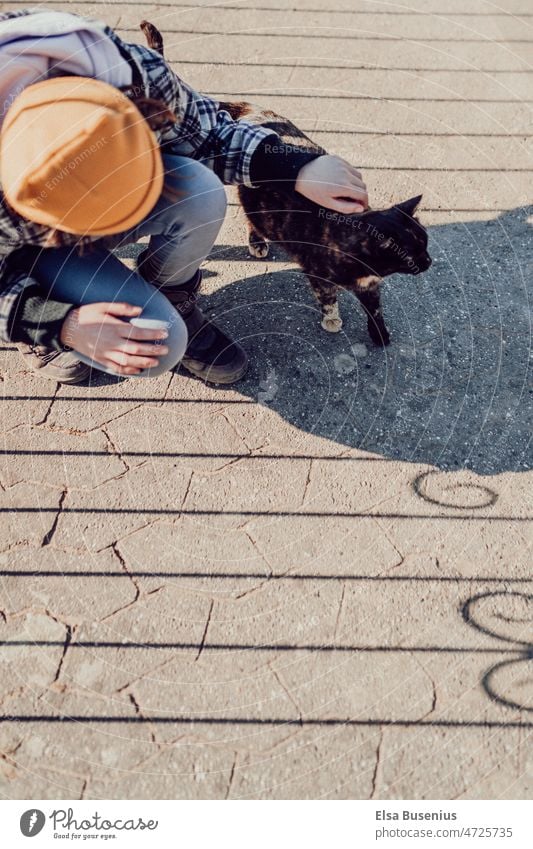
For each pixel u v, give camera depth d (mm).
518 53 2975
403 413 2117
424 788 1598
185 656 1762
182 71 2936
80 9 3166
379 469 2025
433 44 3020
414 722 1667
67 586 1855
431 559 1880
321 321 2295
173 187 1773
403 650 1760
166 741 1657
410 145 2703
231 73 2934
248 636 1785
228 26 3104
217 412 2135
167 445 2078
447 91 2861
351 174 1863
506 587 1833
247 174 1895
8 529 1941
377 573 1864
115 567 1885
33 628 1797
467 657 1743
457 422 2096
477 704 1683
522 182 2600
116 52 1489
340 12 3150
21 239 1539
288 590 1847
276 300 2346
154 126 1572
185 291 2012
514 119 2771
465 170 2633
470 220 2510
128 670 1743
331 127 2756
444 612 1805
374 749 1639
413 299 2336
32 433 2104
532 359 2207
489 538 1904
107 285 1749
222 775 1618
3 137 1430
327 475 2020
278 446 2070
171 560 1896
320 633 1786
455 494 1977
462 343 2242
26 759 1638
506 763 1615
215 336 2115
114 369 1777
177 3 3191
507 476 2002
